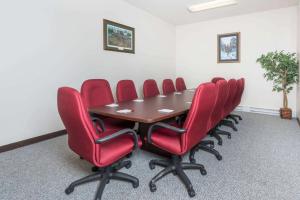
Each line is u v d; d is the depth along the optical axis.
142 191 1.71
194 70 5.77
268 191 1.68
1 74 2.49
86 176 1.81
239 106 5.12
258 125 3.76
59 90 1.46
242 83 3.70
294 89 4.40
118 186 1.78
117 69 4.09
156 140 1.75
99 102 2.53
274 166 2.13
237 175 1.95
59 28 3.06
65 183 1.83
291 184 1.78
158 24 5.21
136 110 2.05
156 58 5.23
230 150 2.58
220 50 5.29
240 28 4.97
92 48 3.56
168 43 5.67
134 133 1.64
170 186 1.78
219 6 4.36
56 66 3.06
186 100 2.81
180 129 1.58
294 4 4.23
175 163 1.93
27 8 2.68
